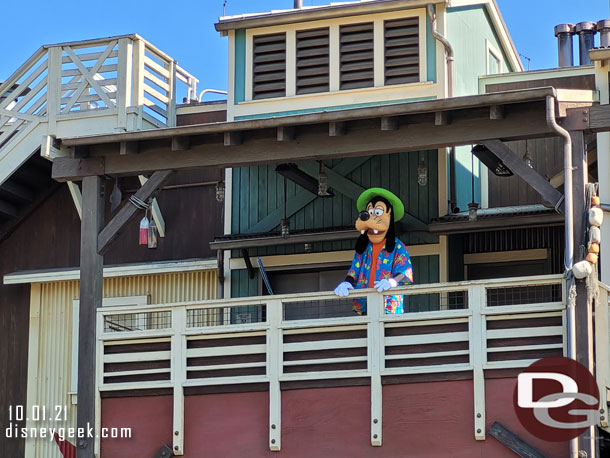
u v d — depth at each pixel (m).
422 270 14.80
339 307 15.09
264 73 16.05
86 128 16.17
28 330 17.05
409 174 15.09
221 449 12.32
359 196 14.18
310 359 12.27
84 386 12.77
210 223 16.66
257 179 15.75
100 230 13.14
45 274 16.86
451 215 14.67
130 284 16.72
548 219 13.88
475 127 12.20
